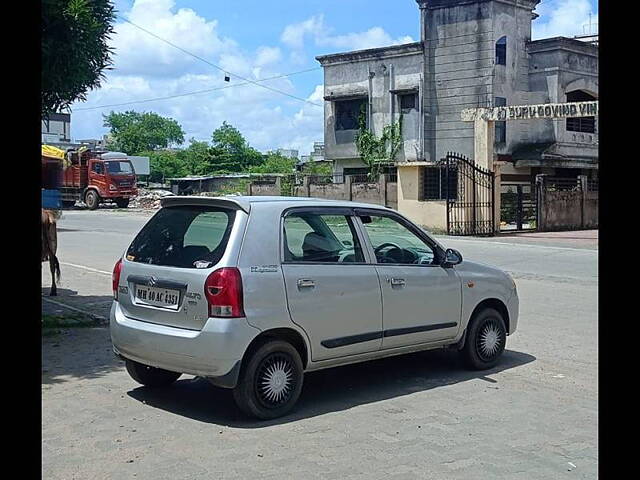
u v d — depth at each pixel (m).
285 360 6.00
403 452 5.27
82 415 6.04
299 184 36.09
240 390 5.79
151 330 6.02
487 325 7.63
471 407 6.36
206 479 4.75
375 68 40.56
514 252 20.56
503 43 37.12
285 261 6.04
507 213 30.25
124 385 6.93
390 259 6.90
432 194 27.28
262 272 5.86
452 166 26.16
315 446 5.37
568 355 8.28
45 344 8.47
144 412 6.14
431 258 7.27
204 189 56.12
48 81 8.55
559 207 29.27
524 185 28.95
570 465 5.05
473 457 5.19
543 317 10.74
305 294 6.07
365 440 5.51
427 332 7.05
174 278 5.94
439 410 6.27
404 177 27.20
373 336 6.59
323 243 6.41
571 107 24.03
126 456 5.13
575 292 13.42
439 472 4.91
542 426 5.87
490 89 36.62
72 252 19.22
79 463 5.00
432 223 26.64
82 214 38.31
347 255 6.55
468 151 37.59
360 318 6.47
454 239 24.41
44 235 11.50
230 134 88.88
